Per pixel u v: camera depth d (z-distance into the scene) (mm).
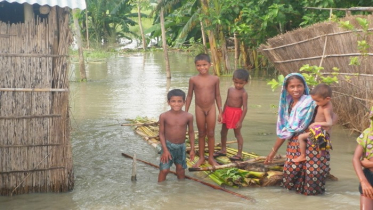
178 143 5379
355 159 3773
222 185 5324
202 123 5781
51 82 4848
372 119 3740
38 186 5012
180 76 15719
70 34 4883
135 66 19391
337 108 8102
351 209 4605
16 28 4711
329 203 4766
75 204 4746
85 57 22891
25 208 4625
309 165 4922
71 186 5125
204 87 5730
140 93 11930
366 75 7199
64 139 4992
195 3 18953
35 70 4785
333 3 11852
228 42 25688
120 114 9281
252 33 14969
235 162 5668
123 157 6465
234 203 4770
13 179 4914
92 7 29500
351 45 7410
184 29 20141
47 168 4988
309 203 4766
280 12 13172
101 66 19422
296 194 5031
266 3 13914
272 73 16250
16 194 4957
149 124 8141
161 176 5414
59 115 4922
